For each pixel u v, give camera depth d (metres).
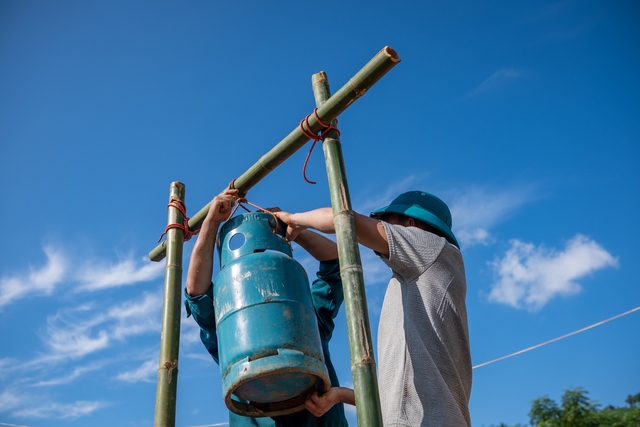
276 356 2.69
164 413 2.95
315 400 2.88
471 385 2.72
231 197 3.29
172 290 3.31
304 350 2.76
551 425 13.35
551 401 13.94
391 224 2.86
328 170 2.86
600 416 13.35
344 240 2.64
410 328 2.64
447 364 2.59
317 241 3.68
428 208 3.09
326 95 3.05
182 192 3.66
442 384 2.51
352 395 2.96
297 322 2.81
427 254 2.78
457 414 2.47
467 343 2.73
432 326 2.64
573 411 13.44
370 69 2.76
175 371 3.08
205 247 3.28
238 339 2.76
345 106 2.89
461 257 2.93
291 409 2.99
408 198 3.14
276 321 2.78
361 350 2.41
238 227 3.16
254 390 2.79
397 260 2.74
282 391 2.83
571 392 13.82
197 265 3.32
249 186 3.35
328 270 3.68
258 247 3.08
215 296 3.00
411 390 2.51
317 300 3.62
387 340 2.71
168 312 3.23
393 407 2.51
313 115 2.96
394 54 2.71
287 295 2.88
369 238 2.77
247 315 2.80
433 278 2.75
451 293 2.74
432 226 3.00
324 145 2.94
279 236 3.17
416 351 2.58
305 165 3.05
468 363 2.71
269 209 3.31
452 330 2.68
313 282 3.73
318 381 2.87
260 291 2.85
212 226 3.27
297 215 3.11
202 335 3.47
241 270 2.94
